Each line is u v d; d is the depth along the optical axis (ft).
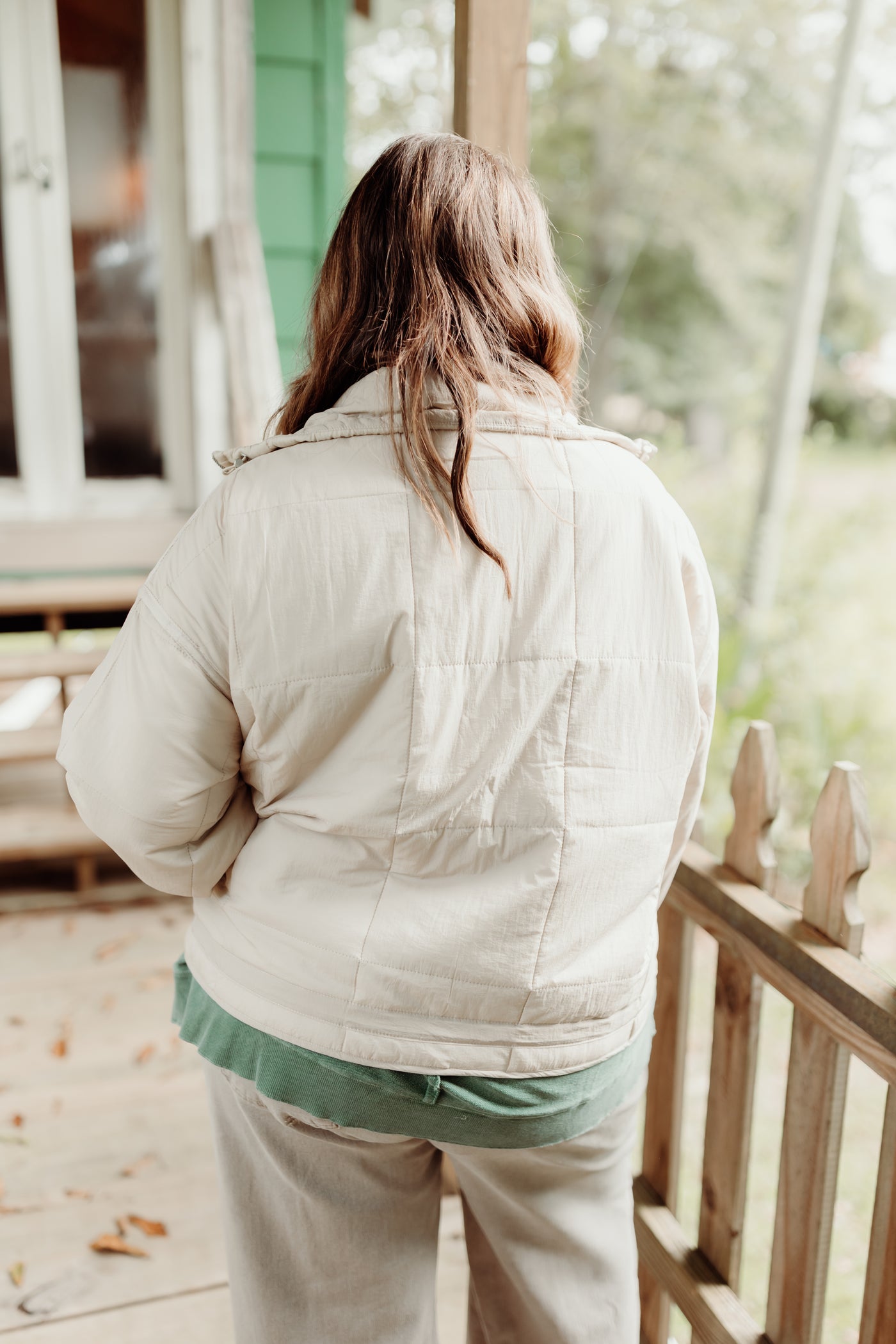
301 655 2.92
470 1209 3.91
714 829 15.46
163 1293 5.64
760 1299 8.24
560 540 3.02
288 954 3.17
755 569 20.07
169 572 3.07
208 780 3.14
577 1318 3.72
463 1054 3.13
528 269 3.26
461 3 5.21
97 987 8.62
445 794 2.99
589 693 3.07
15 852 9.62
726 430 45.78
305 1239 3.60
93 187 11.55
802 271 22.06
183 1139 6.86
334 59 11.80
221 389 12.01
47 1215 6.17
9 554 11.26
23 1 10.90
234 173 11.51
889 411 45.29
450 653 2.93
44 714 12.22
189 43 11.09
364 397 3.05
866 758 17.06
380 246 3.16
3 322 11.65
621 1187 3.84
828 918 4.33
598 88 40.52
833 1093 4.28
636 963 3.32
